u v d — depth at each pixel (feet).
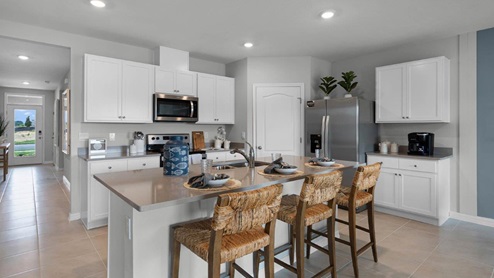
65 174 18.89
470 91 11.36
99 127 12.61
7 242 9.38
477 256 8.44
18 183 18.84
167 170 6.88
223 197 4.09
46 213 12.53
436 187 10.89
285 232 7.85
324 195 6.11
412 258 8.32
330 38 12.26
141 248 5.16
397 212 12.19
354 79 15.17
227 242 4.68
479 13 9.66
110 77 11.89
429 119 11.67
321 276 6.75
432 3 8.95
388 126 13.80
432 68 11.60
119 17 10.12
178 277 5.45
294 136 15.21
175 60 13.89
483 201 11.17
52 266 7.79
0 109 26.50
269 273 5.03
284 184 8.14
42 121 28.78
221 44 13.19
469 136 11.41
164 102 13.26
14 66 17.66
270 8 9.42
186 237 4.97
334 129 13.38
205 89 14.99
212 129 16.69
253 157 8.23
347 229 10.66
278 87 15.33
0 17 10.04
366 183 7.25
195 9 9.49
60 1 8.86
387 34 11.73
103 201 10.87
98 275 7.35
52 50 14.30
